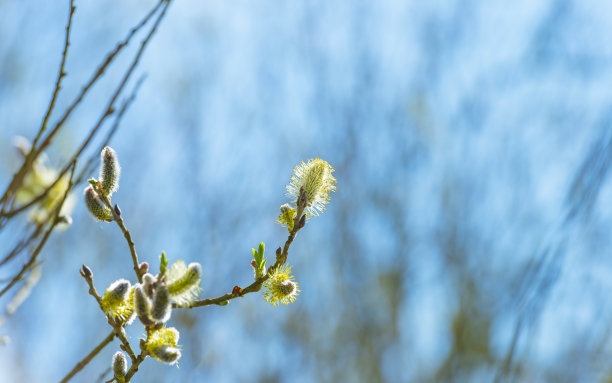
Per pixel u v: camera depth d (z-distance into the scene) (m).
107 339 2.60
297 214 2.81
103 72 3.12
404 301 10.99
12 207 3.03
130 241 2.63
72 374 2.57
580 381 6.90
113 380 2.49
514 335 4.87
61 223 3.46
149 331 2.46
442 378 9.95
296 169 2.97
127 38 3.16
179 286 2.40
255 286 2.65
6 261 3.05
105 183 2.69
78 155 3.02
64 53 3.04
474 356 9.73
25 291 3.55
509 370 4.87
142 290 2.39
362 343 10.76
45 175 3.56
